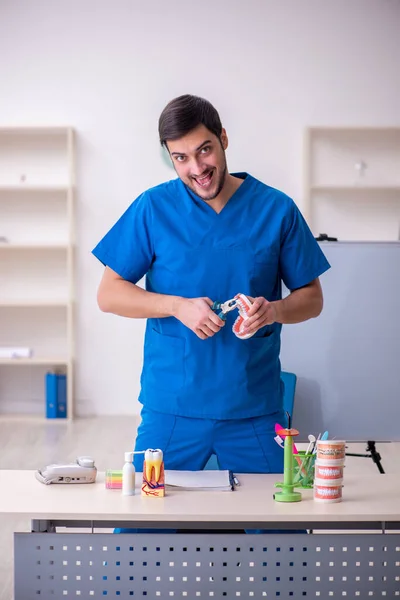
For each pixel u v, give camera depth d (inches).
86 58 262.2
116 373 268.4
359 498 86.3
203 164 89.4
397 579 82.2
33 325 269.7
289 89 261.0
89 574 81.8
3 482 91.5
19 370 270.8
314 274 101.0
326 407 138.8
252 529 90.7
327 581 82.1
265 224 98.0
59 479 90.6
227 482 89.6
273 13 260.1
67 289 268.2
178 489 88.3
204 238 97.0
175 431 96.4
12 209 266.1
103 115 263.3
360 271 138.6
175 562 81.7
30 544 81.7
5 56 262.4
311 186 256.5
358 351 138.8
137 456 97.1
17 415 266.2
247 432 96.7
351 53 260.1
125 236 99.7
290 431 85.4
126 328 267.7
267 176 262.2
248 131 262.1
